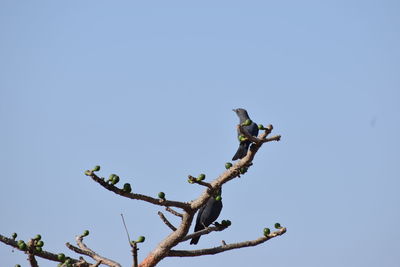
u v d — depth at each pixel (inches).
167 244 527.2
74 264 486.6
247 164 517.0
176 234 526.6
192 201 518.0
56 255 491.8
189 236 557.9
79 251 531.8
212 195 517.3
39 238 448.8
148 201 487.2
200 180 509.0
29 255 446.9
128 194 469.4
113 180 460.1
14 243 465.4
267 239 553.3
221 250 550.0
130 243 437.4
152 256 529.0
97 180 455.2
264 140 505.7
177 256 542.6
